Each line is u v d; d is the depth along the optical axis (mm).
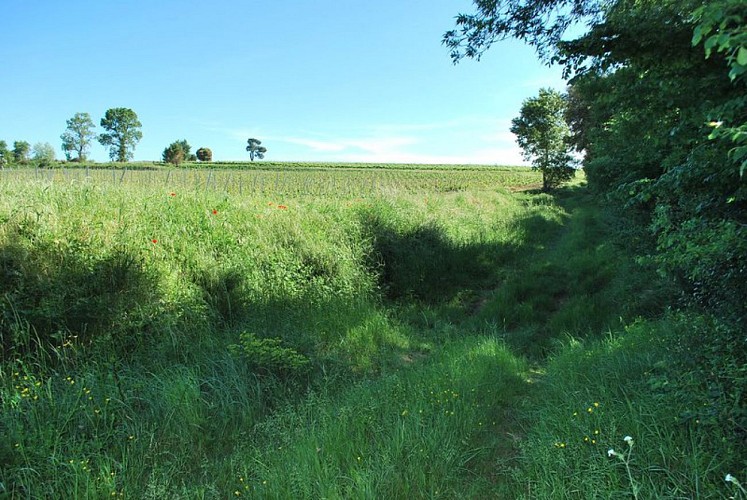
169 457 3129
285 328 5211
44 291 4312
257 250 6980
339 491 2648
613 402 3375
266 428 3449
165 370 4008
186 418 3434
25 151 86312
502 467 3043
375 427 3438
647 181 3469
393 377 4395
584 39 4617
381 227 9602
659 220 3170
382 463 2916
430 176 52406
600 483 2479
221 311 5617
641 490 2389
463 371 4496
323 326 5711
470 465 3100
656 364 3357
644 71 4664
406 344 5871
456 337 6109
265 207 9062
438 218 11883
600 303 6992
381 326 6172
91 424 3234
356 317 6234
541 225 16516
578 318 6410
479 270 9773
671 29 3840
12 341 3895
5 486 2586
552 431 3174
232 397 3836
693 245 2752
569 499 2482
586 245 12070
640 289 6648
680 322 4078
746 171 2375
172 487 2785
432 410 3607
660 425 2865
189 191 9211
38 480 2709
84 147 97375
